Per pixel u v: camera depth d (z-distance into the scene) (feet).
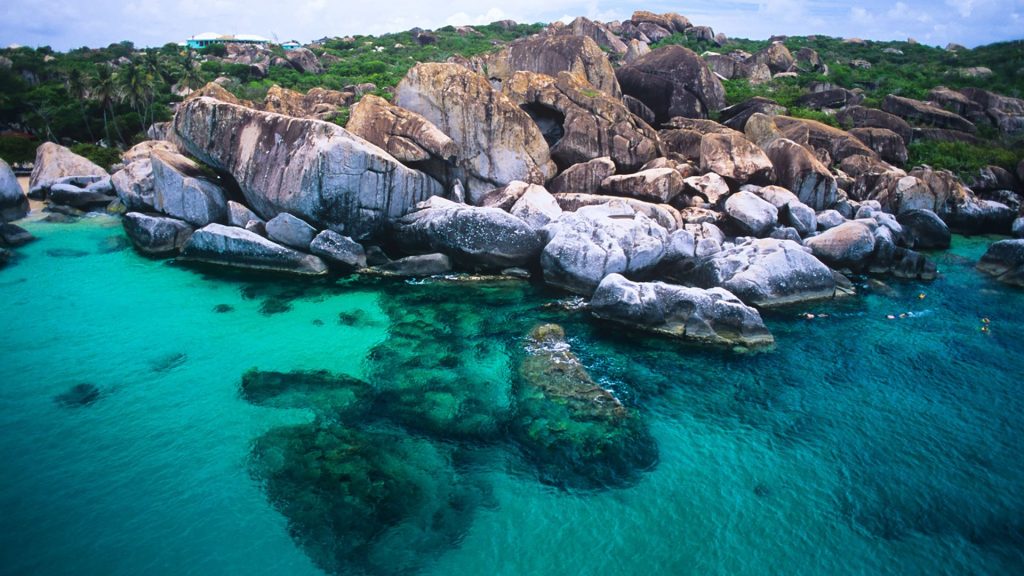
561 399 51.37
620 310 66.33
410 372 55.52
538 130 100.63
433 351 59.77
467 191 98.84
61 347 59.06
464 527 37.76
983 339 64.95
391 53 278.05
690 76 131.85
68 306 68.39
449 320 67.41
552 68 123.54
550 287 78.13
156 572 34.37
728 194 99.60
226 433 46.37
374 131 92.17
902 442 47.39
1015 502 41.14
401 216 87.86
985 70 200.03
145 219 86.43
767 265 74.18
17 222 100.32
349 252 81.46
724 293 65.31
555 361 57.36
